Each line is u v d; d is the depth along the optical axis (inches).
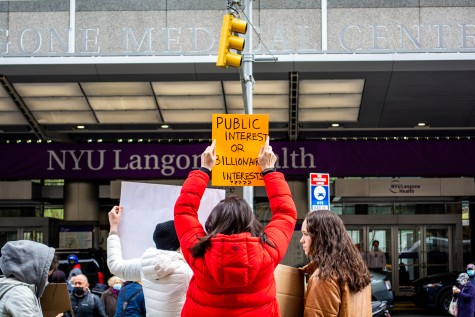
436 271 1072.2
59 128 863.7
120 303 217.2
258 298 151.1
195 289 154.9
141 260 190.2
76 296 401.7
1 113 821.2
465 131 890.1
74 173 889.5
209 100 781.3
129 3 709.3
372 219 1077.1
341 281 188.4
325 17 697.6
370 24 699.4
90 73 703.7
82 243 994.1
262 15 702.5
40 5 709.3
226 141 256.2
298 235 979.3
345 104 791.1
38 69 698.8
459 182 1003.3
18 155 891.4
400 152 879.1
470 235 1066.7
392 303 778.2
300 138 901.2
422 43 694.5
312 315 187.8
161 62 684.7
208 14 706.2
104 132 895.1
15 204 1091.3
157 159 892.0
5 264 184.4
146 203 214.4
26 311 179.0
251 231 156.3
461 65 688.4
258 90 752.3
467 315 592.7
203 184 170.4
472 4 698.8
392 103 783.7
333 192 1015.0
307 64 684.7
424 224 1075.9
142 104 792.3
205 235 158.7
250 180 254.4
